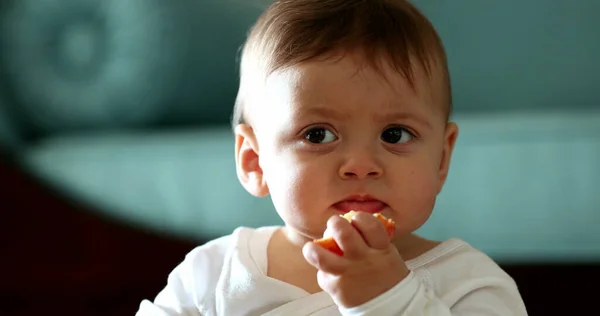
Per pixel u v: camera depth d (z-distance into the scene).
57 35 2.41
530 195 1.59
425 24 1.02
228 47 2.43
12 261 1.79
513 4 2.45
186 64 2.41
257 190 1.06
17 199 1.79
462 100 2.49
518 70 2.45
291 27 0.99
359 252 0.82
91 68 2.40
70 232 1.76
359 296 0.81
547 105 2.43
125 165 1.92
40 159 2.01
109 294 1.76
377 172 0.91
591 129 1.71
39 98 2.38
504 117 2.10
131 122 2.40
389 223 0.86
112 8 2.42
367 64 0.93
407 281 0.83
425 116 0.96
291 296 0.95
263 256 1.01
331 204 0.92
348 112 0.92
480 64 2.47
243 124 1.07
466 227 1.57
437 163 0.98
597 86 2.39
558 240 1.51
